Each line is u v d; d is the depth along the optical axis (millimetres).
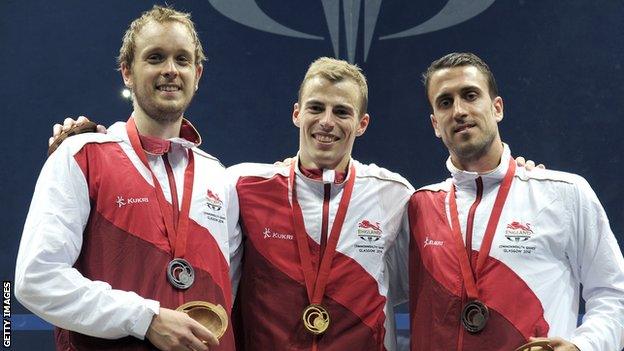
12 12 8445
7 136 8281
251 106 8555
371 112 8617
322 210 4887
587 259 4656
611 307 4523
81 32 8438
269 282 4797
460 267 4676
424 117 8492
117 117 8328
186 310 4129
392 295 5094
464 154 4789
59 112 8320
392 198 5062
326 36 8680
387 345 4910
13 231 8109
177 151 4574
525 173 4871
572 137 8141
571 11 8281
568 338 4551
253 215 4910
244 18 8672
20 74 8359
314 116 4816
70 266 4055
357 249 4848
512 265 4602
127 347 4047
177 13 4582
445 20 8570
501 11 8445
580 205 4680
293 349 4656
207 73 8578
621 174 7992
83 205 4184
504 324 4484
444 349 4590
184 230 4340
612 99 8102
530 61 8312
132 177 4320
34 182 8203
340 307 4723
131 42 4516
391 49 8641
